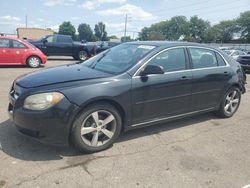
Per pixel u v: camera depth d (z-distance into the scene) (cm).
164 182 350
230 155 434
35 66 1380
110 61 489
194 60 529
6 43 1309
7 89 786
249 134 526
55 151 410
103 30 10675
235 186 352
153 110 468
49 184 331
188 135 504
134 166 383
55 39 1941
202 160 412
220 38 10938
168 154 424
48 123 374
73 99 380
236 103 627
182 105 510
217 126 560
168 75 478
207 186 348
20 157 387
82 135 396
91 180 345
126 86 425
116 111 423
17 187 322
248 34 10325
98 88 399
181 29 12256
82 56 2033
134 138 474
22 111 378
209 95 555
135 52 487
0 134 454
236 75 604
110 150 425
